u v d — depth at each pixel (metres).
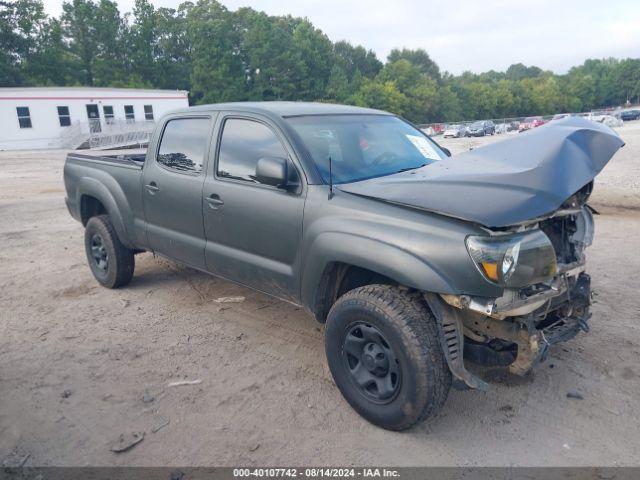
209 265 4.42
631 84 124.69
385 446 3.09
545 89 103.88
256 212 3.84
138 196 5.04
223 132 4.25
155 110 40.38
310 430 3.25
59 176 17.78
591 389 3.59
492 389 3.64
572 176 3.07
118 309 5.24
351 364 3.36
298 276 3.63
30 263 6.96
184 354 4.27
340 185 3.53
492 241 2.77
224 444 3.13
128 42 61.91
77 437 3.21
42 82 56.53
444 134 49.59
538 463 2.91
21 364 4.14
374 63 103.06
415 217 3.00
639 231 7.53
